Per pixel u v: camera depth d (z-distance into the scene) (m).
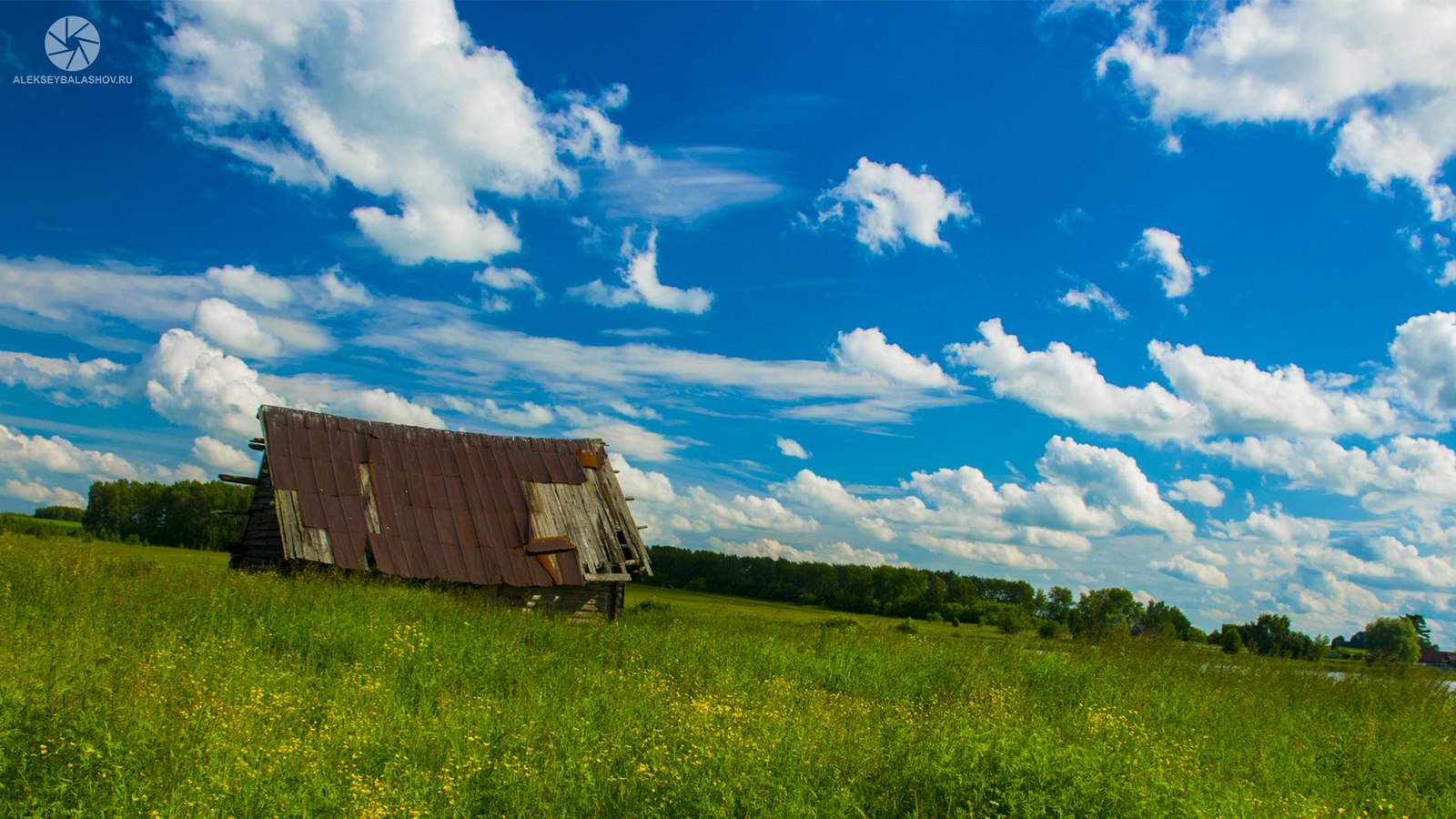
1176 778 7.28
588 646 13.71
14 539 17.62
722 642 15.00
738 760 6.86
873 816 6.55
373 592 15.83
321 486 22.02
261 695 7.96
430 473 23.84
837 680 12.93
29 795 5.39
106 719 6.49
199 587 14.11
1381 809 8.20
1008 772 6.75
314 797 5.92
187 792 5.65
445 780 6.40
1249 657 17.88
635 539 25.20
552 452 26.41
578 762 6.91
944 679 13.07
